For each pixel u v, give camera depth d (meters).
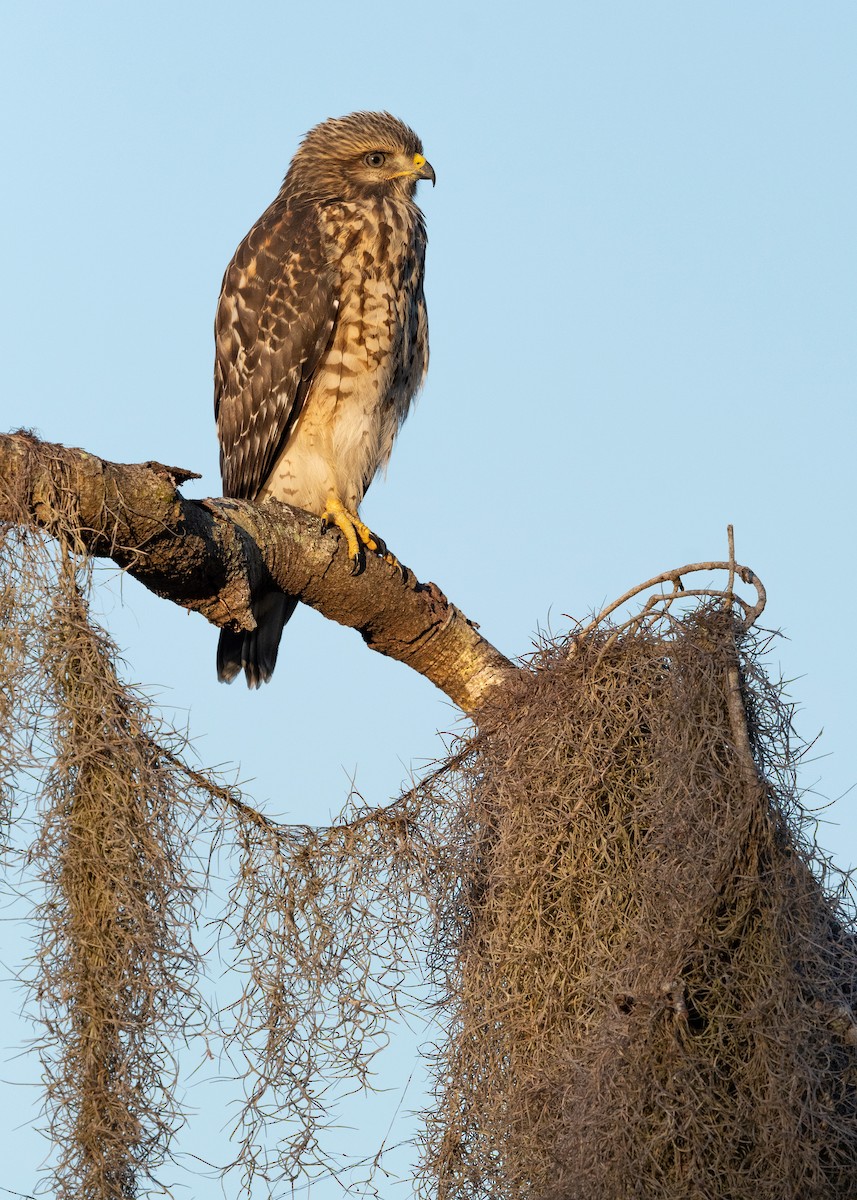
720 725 6.96
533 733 7.64
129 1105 6.18
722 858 6.47
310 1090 6.99
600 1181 6.19
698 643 7.25
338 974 7.29
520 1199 6.84
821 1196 6.11
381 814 7.69
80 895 6.32
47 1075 6.17
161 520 7.53
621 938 6.90
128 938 6.26
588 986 6.94
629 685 7.45
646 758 7.32
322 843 7.50
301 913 7.33
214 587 8.48
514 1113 6.92
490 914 7.59
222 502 9.01
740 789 6.75
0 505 6.81
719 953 6.51
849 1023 6.46
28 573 6.61
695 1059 6.23
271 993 7.06
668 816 6.79
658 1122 6.24
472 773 7.96
